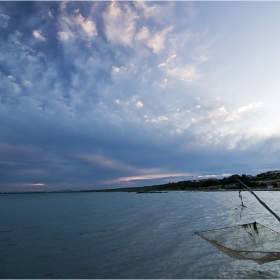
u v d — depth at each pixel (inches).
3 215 2156.7
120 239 999.0
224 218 1467.8
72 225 1432.1
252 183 6387.8
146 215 1822.1
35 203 4330.7
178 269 632.4
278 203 2357.3
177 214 1804.9
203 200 3351.4
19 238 1084.5
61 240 1019.9
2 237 1115.3
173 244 880.3
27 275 622.5
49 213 2233.0
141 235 1063.0
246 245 621.0
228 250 576.7
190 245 856.9
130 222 1472.7
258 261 550.6
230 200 3144.7
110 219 1654.8
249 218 1403.8
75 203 4003.4
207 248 810.2
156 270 631.2
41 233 1198.9
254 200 2881.4
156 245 877.8
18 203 4411.9
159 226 1284.4
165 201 3599.9
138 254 777.6
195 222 1370.6
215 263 664.4
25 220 1744.6
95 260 731.4
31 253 827.4
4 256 794.2
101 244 925.2
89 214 2031.3
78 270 651.5
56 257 773.9
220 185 7775.6
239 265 642.8
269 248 601.0
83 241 987.3
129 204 3228.3
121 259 733.9
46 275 620.4
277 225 1131.3
